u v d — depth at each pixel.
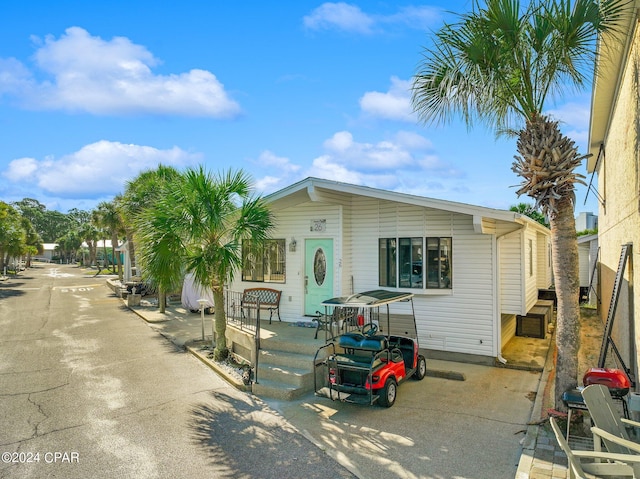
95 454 5.55
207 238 9.29
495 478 4.94
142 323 15.08
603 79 9.05
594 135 12.83
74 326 14.52
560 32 5.60
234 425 6.50
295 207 12.23
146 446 5.78
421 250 10.71
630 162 7.42
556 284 6.32
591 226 31.69
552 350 11.09
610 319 7.59
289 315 12.12
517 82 6.20
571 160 5.83
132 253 29.98
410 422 6.62
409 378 8.84
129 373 9.05
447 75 6.06
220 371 8.98
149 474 5.08
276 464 5.31
